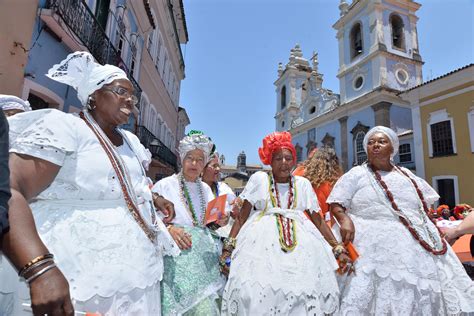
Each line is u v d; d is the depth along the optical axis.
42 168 1.21
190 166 2.69
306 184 2.53
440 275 2.24
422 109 16.98
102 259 1.32
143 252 1.49
